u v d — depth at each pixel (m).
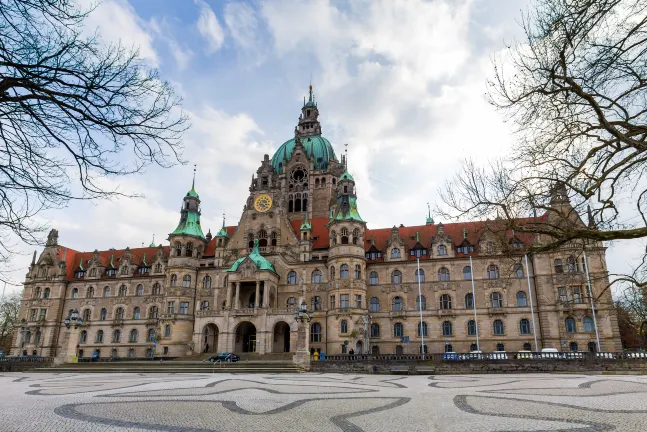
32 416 20.25
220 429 17.02
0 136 12.03
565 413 19.73
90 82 11.63
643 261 17.27
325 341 86.75
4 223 12.70
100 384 38.31
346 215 91.69
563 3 13.04
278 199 100.56
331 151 126.69
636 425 16.72
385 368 57.84
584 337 77.12
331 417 19.59
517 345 81.62
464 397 26.50
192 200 108.25
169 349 93.94
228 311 87.81
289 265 94.56
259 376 49.53
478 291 85.94
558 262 81.94
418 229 98.81
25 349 108.25
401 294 89.50
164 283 105.69
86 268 114.62
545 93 14.02
